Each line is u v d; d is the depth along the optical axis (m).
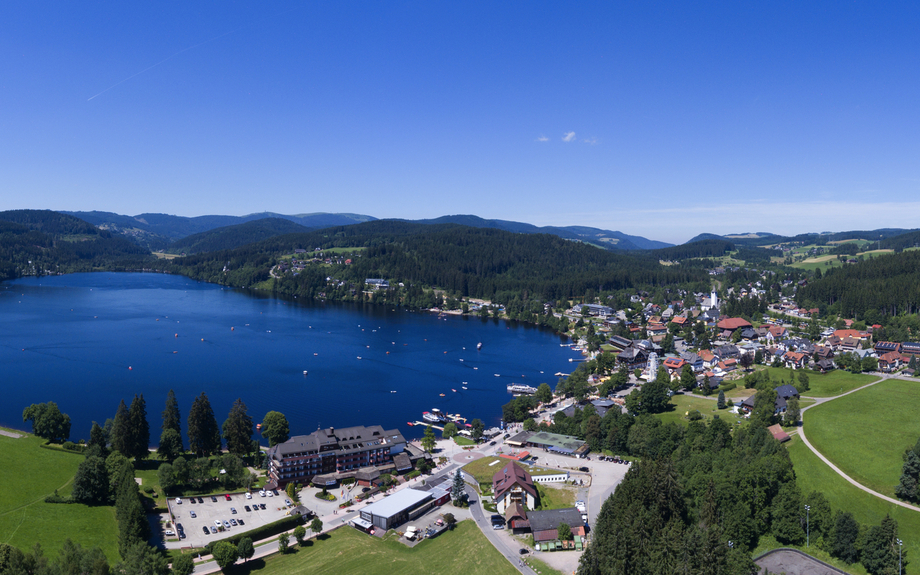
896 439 192.38
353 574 141.00
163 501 179.88
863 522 149.25
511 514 162.62
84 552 133.50
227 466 194.50
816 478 172.50
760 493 154.12
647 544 129.38
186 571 136.00
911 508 153.25
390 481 194.75
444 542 156.00
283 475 193.38
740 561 127.50
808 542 146.00
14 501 165.75
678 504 146.00
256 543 157.38
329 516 173.12
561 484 192.38
